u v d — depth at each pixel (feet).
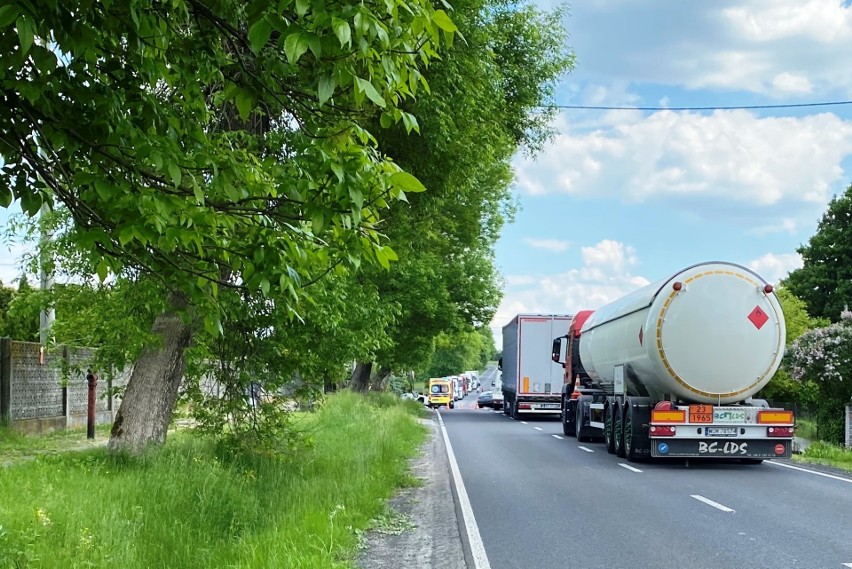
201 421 43.93
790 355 72.79
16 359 56.03
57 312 41.32
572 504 38.73
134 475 31.27
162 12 14.75
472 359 471.21
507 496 41.42
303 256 15.30
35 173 14.78
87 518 23.95
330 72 12.69
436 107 36.70
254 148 25.95
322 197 14.51
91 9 13.26
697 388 54.80
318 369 44.55
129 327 35.29
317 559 22.95
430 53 13.96
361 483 38.88
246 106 15.90
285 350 42.42
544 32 53.52
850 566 26.02
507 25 50.78
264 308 38.32
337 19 10.85
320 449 51.01
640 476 50.03
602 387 75.97
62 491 26.68
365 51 11.71
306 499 32.99
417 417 121.90
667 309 54.65
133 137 14.37
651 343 55.01
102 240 14.46
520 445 74.59
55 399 62.18
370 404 111.75
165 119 15.62
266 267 15.35
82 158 14.88
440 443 76.84
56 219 35.76
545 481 47.52
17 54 12.10
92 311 38.60
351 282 45.11
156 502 28.55
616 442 62.59
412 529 32.12
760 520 34.22
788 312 114.11
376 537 30.22
